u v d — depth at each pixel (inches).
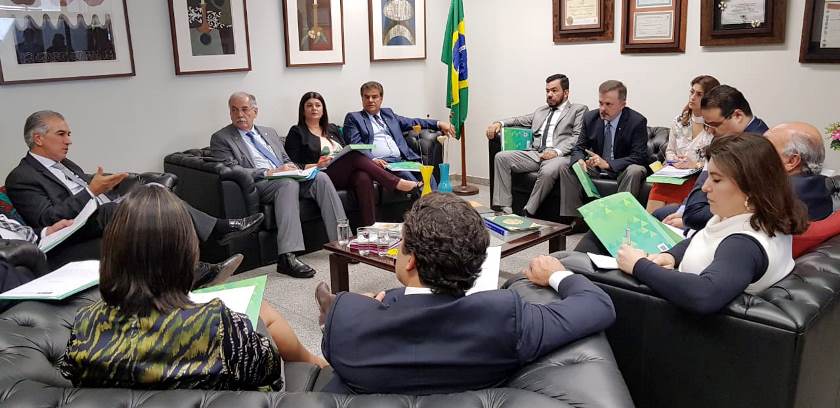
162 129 152.4
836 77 144.9
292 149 167.0
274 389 53.1
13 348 51.6
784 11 148.9
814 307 56.0
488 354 45.6
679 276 59.5
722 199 61.8
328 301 64.7
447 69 224.4
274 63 173.0
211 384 45.8
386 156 176.6
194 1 152.9
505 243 110.5
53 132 113.6
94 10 136.1
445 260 45.1
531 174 173.3
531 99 206.8
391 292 53.9
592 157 160.4
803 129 74.0
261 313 67.5
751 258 58.4
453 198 48.5
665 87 174.7
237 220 134.5
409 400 42.9
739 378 58.7
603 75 187.2
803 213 60.1
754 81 158.1
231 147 150.4
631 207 88.4
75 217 110.3
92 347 45.1
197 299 64.3
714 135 112.3
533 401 41.6
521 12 202.7
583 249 98.4
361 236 114.7
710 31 161.6
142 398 42.4
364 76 197.2
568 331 50.3
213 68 158.9
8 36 124.5
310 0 177.3
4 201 112.3
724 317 58.3
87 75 136.6
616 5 179.6
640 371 66.4
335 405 42.3
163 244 44.7
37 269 89.2
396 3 200.7
